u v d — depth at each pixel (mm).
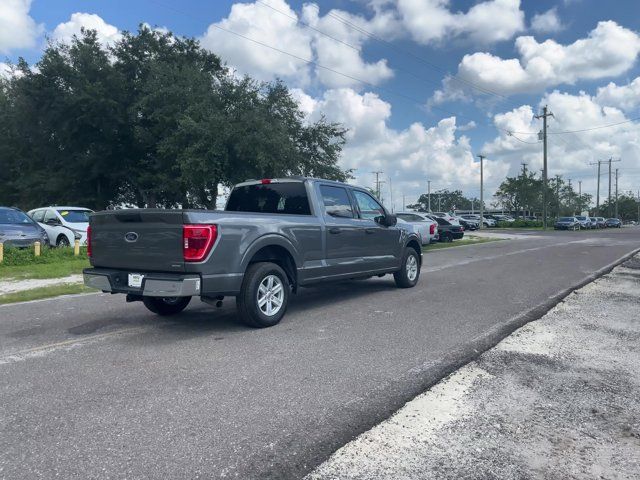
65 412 3861
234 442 3375
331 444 3357
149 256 5996
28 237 14703
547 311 7605
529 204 77562
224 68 33844
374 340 5918
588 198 110125
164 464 3096
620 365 5000
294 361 5105
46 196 34938
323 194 7805
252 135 23062
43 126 34469
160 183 30641
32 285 10648
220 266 5930
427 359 5168
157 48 33469
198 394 4211
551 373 4766
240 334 6238
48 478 2936
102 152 33750
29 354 5441
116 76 32375
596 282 10656
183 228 5691
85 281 6488
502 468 3084
